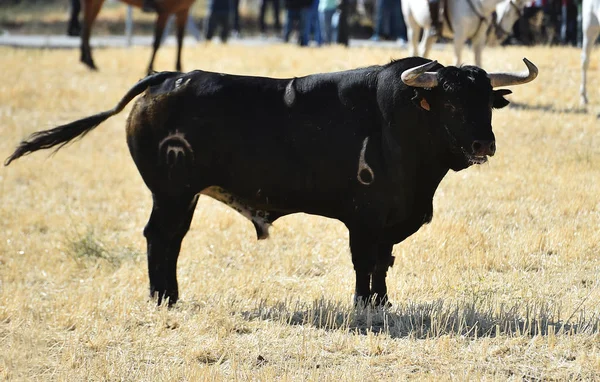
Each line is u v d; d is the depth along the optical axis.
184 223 17.98
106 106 40.97
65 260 22.53
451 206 24.70
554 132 32.59
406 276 19.86
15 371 14.54
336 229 23.88
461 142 15.71
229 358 15.12
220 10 57.25
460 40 37.28
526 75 16.12
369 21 69.44
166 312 17.23
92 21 47.16
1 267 22.08
